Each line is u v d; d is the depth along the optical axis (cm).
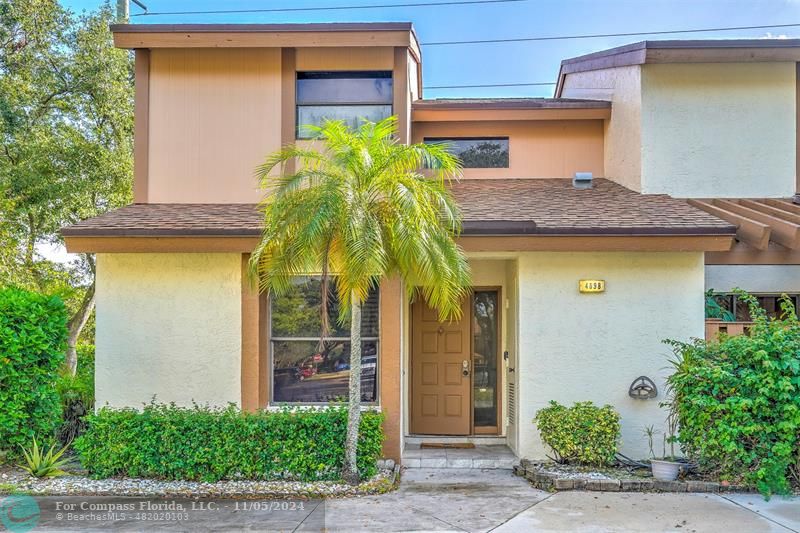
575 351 809
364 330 859
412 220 612
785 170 999
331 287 859
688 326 803
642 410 800
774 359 662
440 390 973
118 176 1568
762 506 622
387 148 649
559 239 777
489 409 977
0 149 1502
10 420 768
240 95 945
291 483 713
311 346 859
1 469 771
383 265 606
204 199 939
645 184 995
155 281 826
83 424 884
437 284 629
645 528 560
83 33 1580
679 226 767
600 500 650
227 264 825
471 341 973
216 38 923
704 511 607
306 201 614
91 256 1762
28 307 791
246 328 821
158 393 819
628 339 807
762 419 663
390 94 947
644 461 790
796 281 919
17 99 1504
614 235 767
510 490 702
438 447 898
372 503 648
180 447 721
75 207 1548
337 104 948
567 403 807
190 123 946
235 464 718
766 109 1005
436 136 1126
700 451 694
